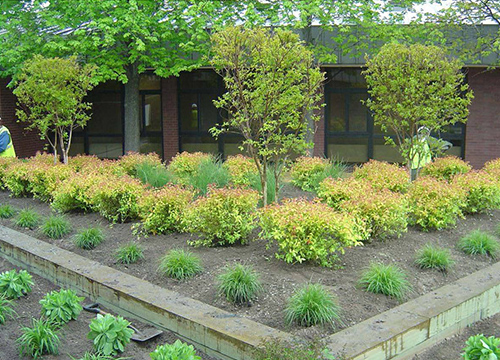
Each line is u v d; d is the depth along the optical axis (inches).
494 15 536.4
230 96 346.3
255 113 330.3
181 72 721.0
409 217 339.0
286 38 312.5
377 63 391.9
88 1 551.5
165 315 213.2
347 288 233.3
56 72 453.1
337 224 249.9
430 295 229.0
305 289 218.2
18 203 424.2
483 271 260.2
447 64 376.2
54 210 386.0
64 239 320.8
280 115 345.1
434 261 263.9
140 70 608.4
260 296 225.5
